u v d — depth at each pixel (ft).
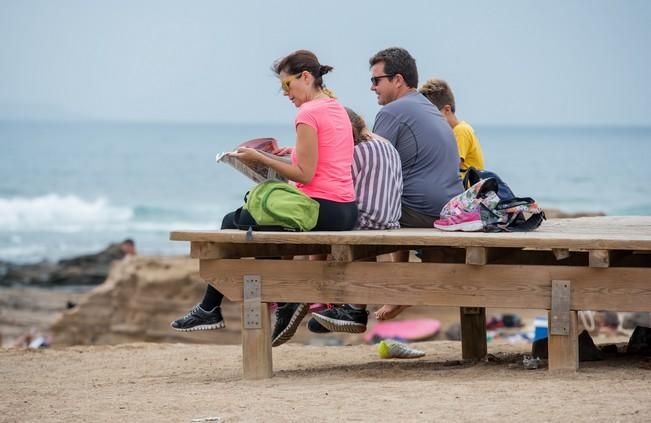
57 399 57.31
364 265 59.16
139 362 75.56
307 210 60.18
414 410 48.32
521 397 50.47
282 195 59.82
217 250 60.75
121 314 213.87
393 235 57.57
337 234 58.29
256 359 61.26
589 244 55.83
